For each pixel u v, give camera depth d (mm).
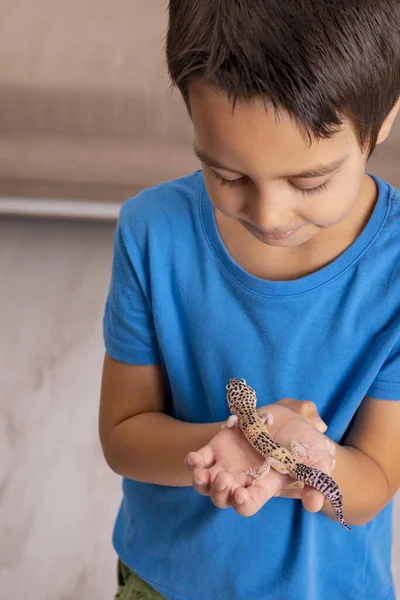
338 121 673
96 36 2730
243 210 738
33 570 1679
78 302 2559
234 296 884
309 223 743
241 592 962
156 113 2623
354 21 664
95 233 2943
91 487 1877
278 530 939
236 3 661
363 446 887
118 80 2627
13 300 2557
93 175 2729
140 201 927
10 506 1823
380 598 1000
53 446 1984
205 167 738
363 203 847
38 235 2912
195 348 914
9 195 2793
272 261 868
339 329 864
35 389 2166
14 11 2814
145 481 946
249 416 792
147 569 1012
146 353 951
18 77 2643
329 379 884
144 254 910
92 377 2219
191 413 955
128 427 946
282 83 648
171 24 712
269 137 669
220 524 949
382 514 989
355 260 848
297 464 753
